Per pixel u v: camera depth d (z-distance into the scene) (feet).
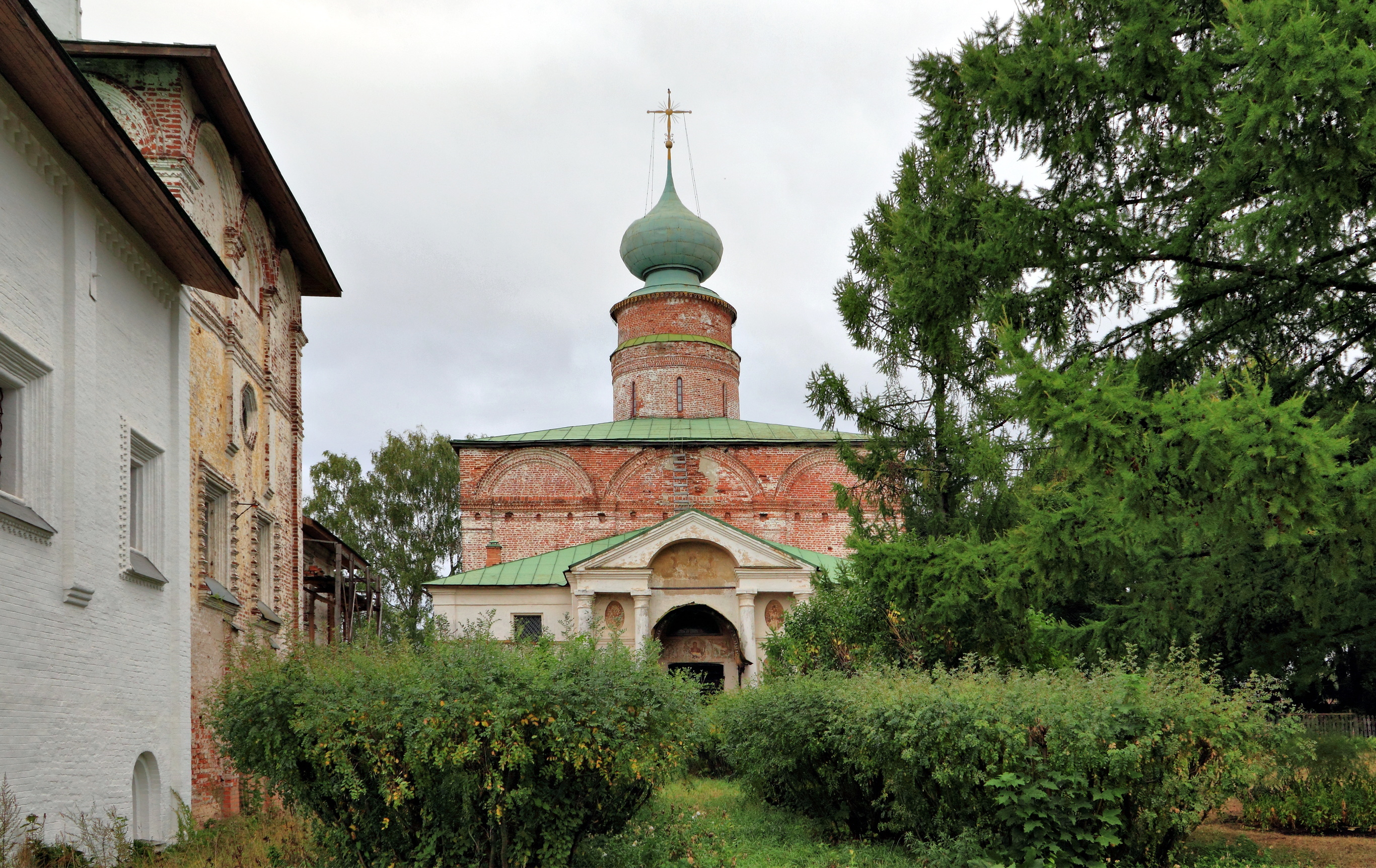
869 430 64.54
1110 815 33.19
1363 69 28.53
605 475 123.24
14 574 33.91
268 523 68.39
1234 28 33.40
